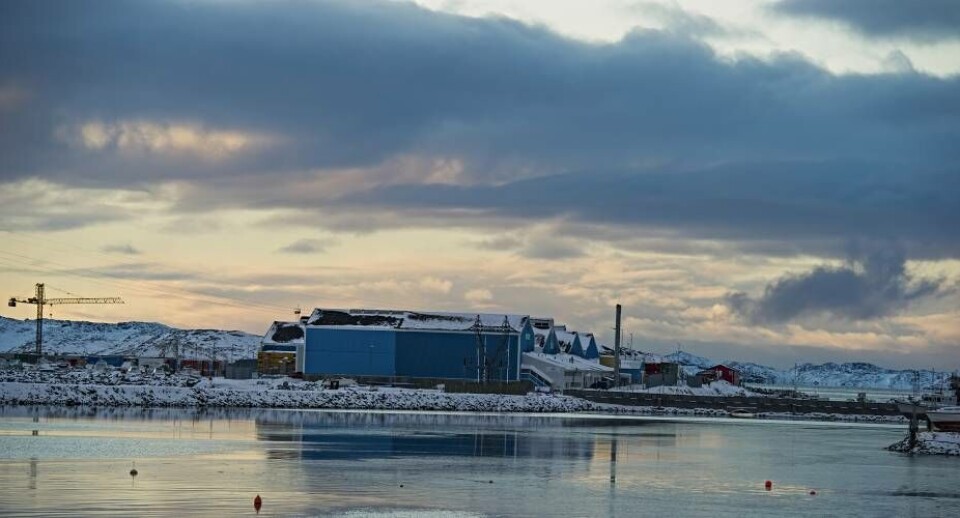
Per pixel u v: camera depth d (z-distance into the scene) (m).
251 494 60.50
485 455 84.38
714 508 61.22
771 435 119.12
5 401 127.88
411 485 66.25
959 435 100.44
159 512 54.06
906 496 68.00
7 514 52.47
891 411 168.00
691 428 127.06
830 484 73.06
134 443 84.19
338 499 60.06
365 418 124.06
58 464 70.00
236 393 141.25
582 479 71.62
